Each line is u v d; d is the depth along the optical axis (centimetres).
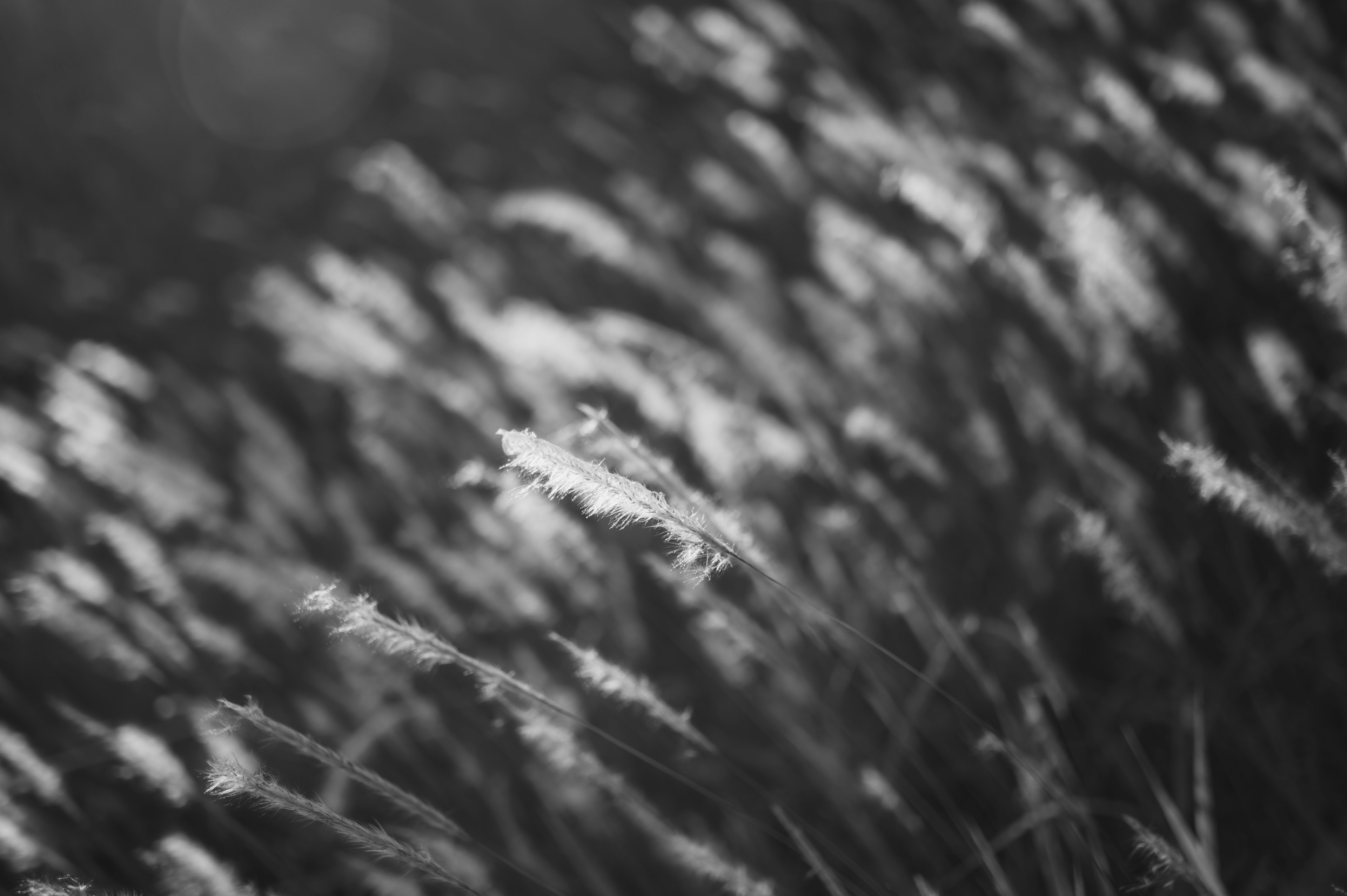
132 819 104
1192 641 98
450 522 134
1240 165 98
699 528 78
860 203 137
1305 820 92
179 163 260
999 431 110
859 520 105
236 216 241
